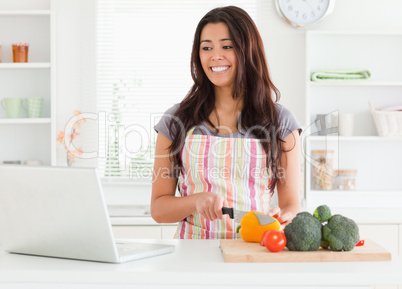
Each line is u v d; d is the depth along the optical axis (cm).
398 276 126
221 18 188
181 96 374
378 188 369
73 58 371
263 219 155
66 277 129
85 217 132
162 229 318
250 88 194
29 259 143
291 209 190
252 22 193
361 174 370
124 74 374
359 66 369
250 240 155
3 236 149
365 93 368
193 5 373
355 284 125
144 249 147
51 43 353
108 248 135
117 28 374
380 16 368
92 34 372
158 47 374
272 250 140
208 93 199
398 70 368
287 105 369
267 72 197
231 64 189
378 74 369
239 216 161
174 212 184
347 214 332
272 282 126
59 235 138
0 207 143
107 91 374
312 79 350
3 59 369
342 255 138
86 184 129
